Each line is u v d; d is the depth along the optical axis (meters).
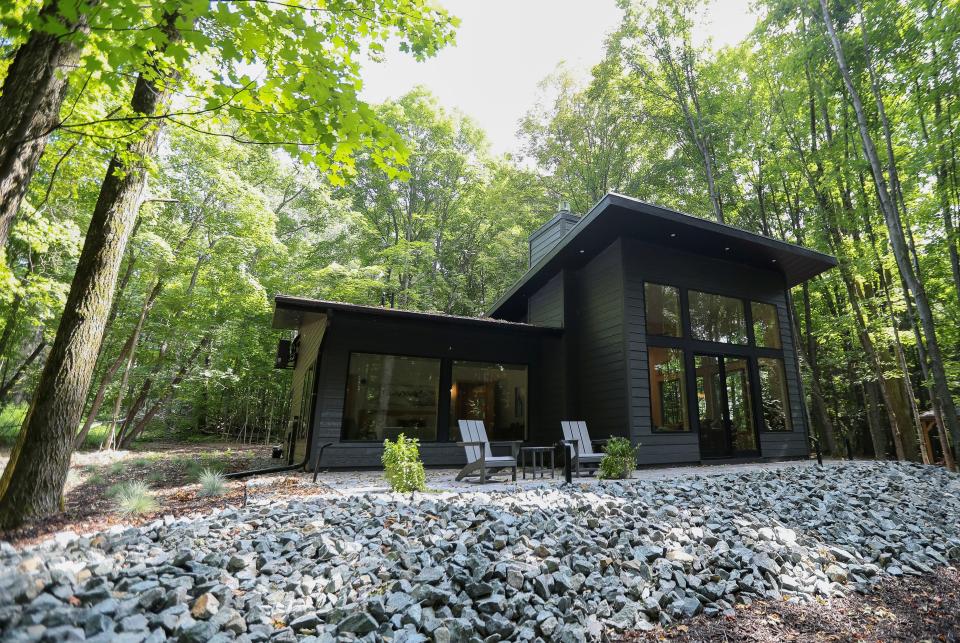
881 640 2.75
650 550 3.59
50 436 4.03
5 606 2.08
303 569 3.03
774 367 9.98
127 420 14.31
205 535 3.46
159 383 15.16
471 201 21.47
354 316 8.30
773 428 9.61
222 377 15.30
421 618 2.52
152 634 2.16
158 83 3.78
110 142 4.29
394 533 3.64
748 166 14.01
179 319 13.89
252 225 13.39
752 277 10.17
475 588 2.84
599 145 18.67
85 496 5.28
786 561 3.76
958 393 13.86
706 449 8.80
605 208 7.69
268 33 2.76
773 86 13.66
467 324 8.88
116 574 2.65
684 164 16.02
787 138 13.63
